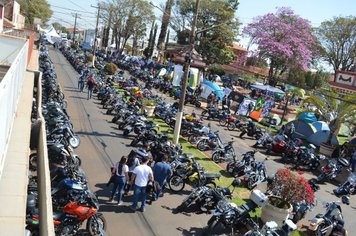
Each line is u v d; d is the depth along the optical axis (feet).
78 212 27.32
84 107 78.84
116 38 243.40
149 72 150.10
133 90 94.63
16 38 75.61
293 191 36.60
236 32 193.26
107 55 203.10
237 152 67.87
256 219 37.19
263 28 160.15
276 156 70.33
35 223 24.35
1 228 18.04
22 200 20.98
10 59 74.69
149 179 35.32
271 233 30.55
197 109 105.09
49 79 78.38
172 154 48.14
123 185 35.86
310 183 52.03
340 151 78.28
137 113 66.08
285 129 89.71
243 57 190.49
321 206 47.65
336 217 37.73
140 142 58.18
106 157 49.37
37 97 56.70
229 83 177.37
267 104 104.73
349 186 53.83
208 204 37.09
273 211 35.76
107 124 67.31
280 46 153.99
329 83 114.11
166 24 222.07
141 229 32.53
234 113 107.14
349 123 84.12
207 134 63.93
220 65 205.16
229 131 84.99
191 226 34.78
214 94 113.91
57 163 40.16
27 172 24.81
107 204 35.96
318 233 37.32
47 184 24.03
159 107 80.02
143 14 232.53
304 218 42.55
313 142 85.51
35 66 90.89
